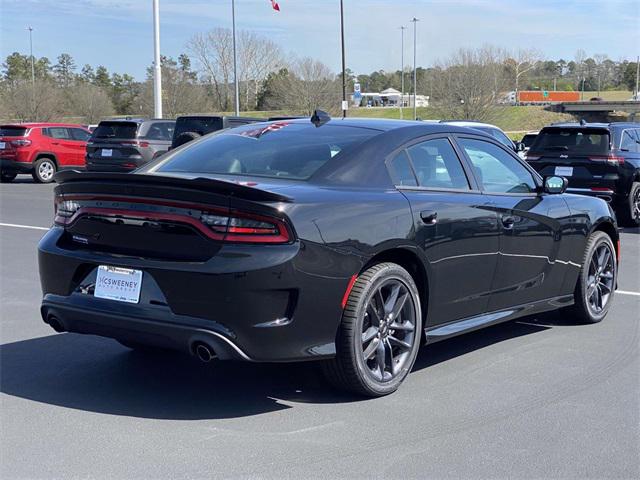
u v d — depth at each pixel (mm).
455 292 5219
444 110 59406
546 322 6859
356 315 4496
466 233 5199
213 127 19672
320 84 51594
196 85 56688
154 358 5551
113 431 4188
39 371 5227
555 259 6184
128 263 4367
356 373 4559
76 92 65062
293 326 4234
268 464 3783
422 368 5410
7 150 23359
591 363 5578
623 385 5078
